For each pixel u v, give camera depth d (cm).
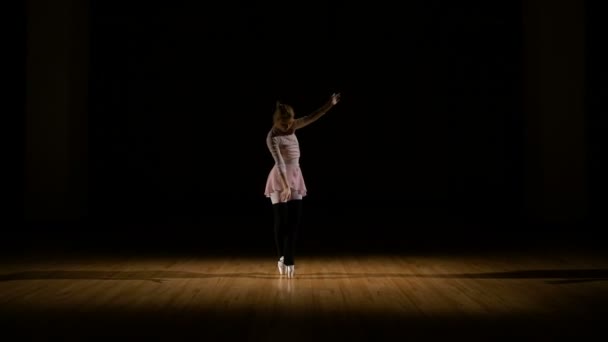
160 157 1349
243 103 1343
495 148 1321
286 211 446
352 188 1350
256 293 380
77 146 1034
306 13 1324
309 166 1349
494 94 1314
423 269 492
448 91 1326
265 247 674
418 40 1321
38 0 994
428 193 1341
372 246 677
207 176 1355
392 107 1335
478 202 1329
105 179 1325
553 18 948
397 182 1345
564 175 947
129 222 1024
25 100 1090
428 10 1313
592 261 536
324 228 917
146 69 1334
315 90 1335
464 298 361
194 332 278
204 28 1331
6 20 1152
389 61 1327
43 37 995
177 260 555
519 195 1307
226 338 268
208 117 1348
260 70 1338
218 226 957
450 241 727
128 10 1316
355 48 1327
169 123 1346
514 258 561
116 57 1324
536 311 322
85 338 267
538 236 775
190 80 1342
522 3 1016
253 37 1332
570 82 946
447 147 1333
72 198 1018
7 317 309
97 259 561
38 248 654
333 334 274
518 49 1291
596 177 1184
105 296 369
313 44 1330
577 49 946
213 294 377
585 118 948
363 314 316
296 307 335
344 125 1341
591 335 270
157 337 269
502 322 296
